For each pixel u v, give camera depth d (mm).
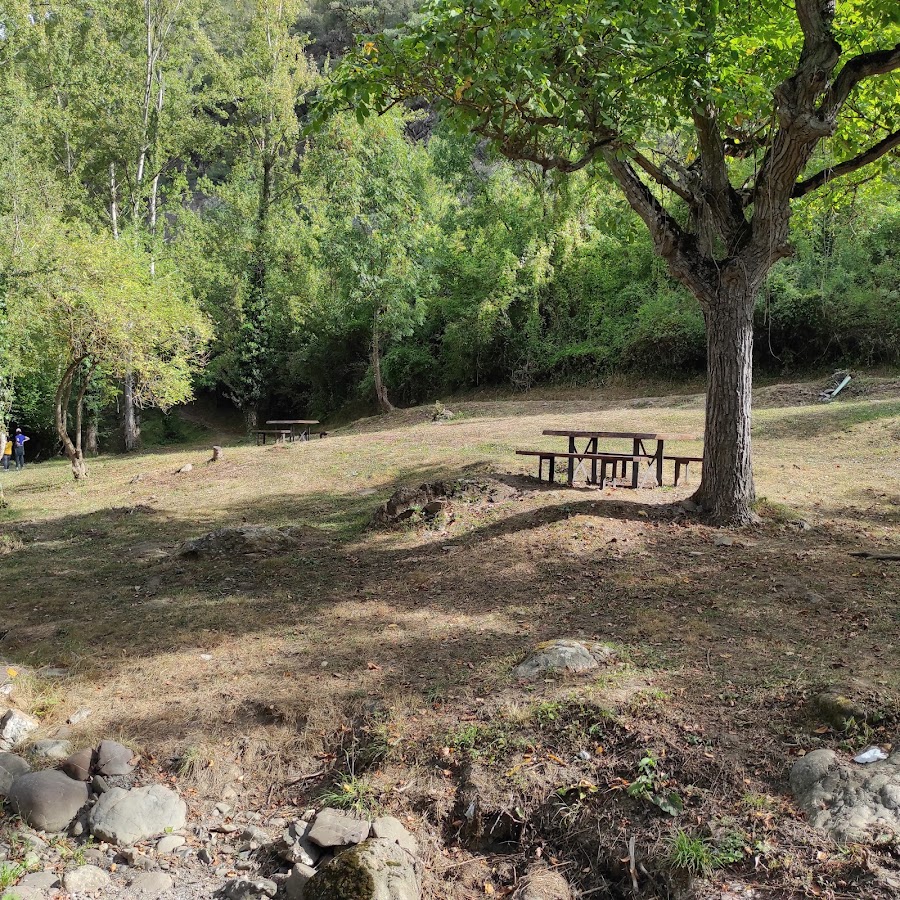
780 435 14523
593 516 8914
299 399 36281
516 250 27812
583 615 6367
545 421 18438
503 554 8195
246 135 32500
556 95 7074
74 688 5785
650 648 5445
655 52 6930
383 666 5746
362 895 3494
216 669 5977
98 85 28422
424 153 30156
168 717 5223
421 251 28312
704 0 7562
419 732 4734
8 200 22297
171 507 13328
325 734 4930
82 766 4719
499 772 4285
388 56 7223
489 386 29375
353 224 27672
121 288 17188
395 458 14828
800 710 4348
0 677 5770
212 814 4453
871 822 3420
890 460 12055
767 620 5930
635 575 7219
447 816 4172
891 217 20906
